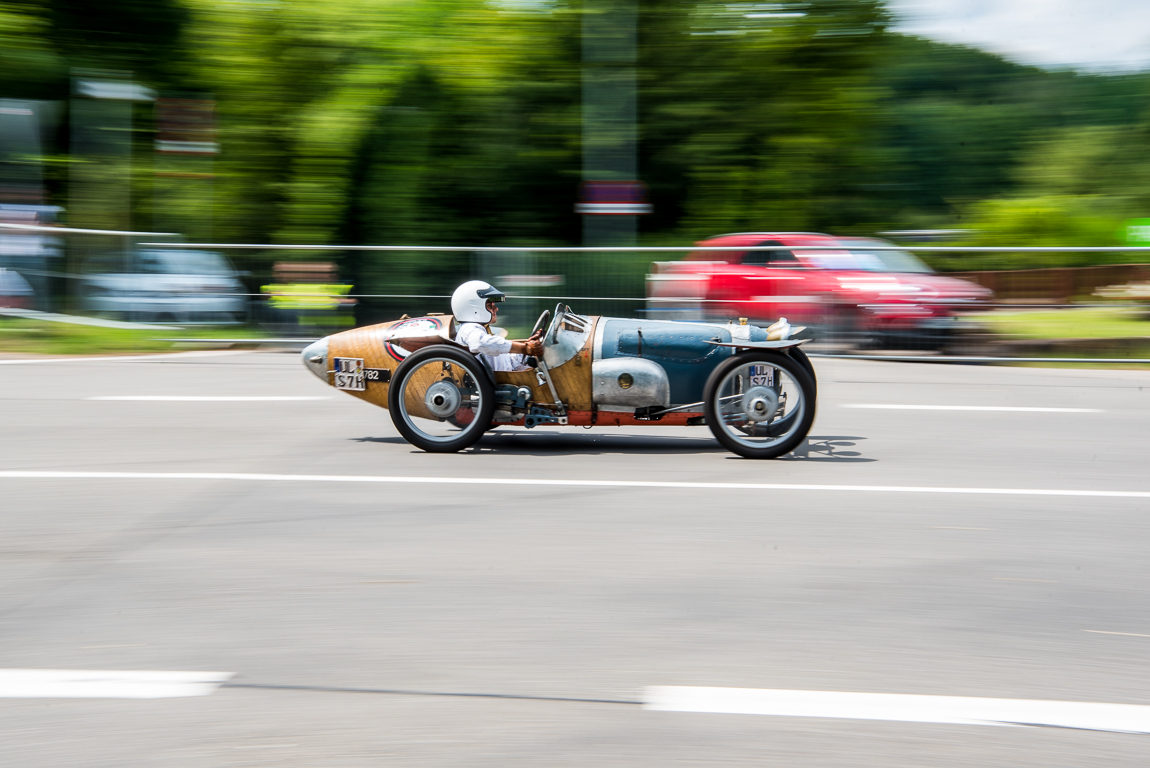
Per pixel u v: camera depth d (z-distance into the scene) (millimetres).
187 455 6668
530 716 3043
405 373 6707
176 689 3213
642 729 2965
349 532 4898
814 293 11930
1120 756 2826
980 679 3316
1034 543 4793
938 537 4871
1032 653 3525
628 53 19984
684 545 4711
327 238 19203
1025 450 7020
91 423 7828
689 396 6629
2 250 12234
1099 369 11352
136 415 8188
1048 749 2863
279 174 19500
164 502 5441
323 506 5367
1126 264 11484
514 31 19750
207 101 19469
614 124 20172
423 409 6746
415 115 19609
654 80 20438
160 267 12266
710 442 7219
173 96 19891
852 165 21078
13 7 19781
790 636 3652
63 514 5203
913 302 11531
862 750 2848
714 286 12109
